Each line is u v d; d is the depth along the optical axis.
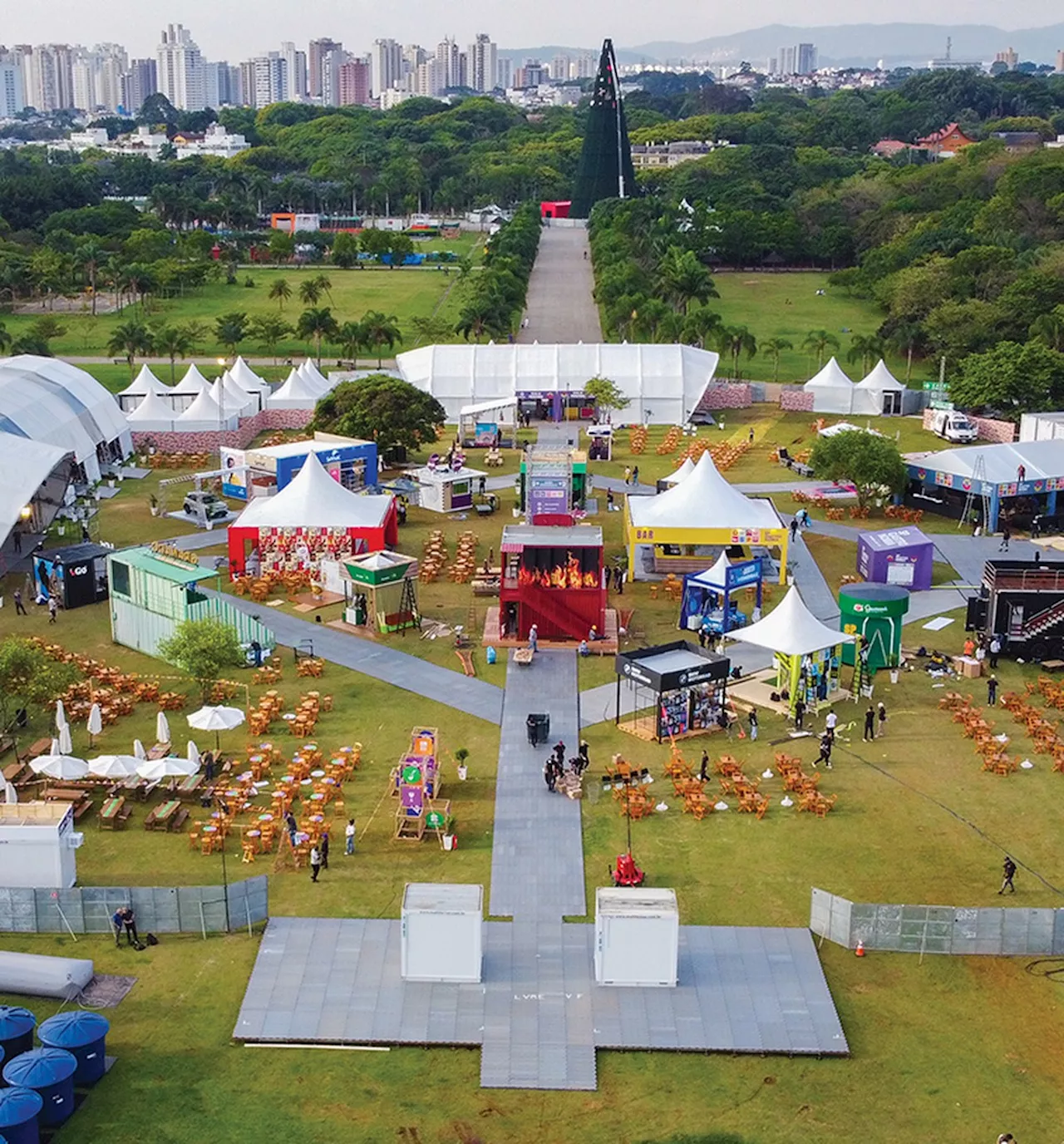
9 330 189.62
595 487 113.44
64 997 43.00
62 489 102.94
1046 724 64.25
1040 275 163.38
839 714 67.12
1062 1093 39.31
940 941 46.34
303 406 136.12
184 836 54.16
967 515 102.44
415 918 43.84
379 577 77.12
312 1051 40.88
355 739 63.41
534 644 74.88
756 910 48.81
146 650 74.62
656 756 61.81
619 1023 42.19
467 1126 37.62
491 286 185.12
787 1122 37.91
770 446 129.50
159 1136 37.06
